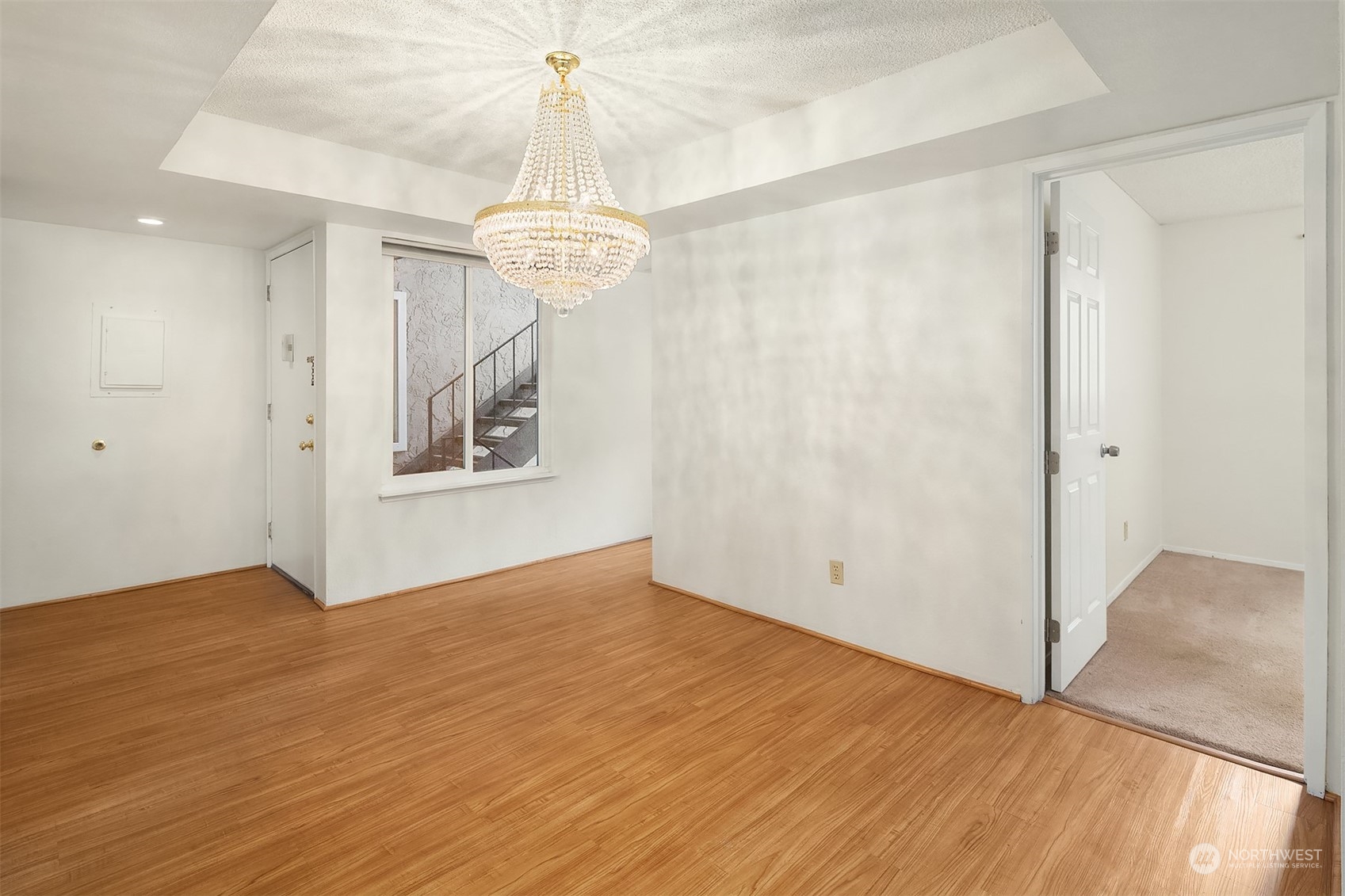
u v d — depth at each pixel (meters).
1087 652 3.01
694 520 4.00
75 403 3.84
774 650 3.21
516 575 4.49
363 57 2.36
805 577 3.42
